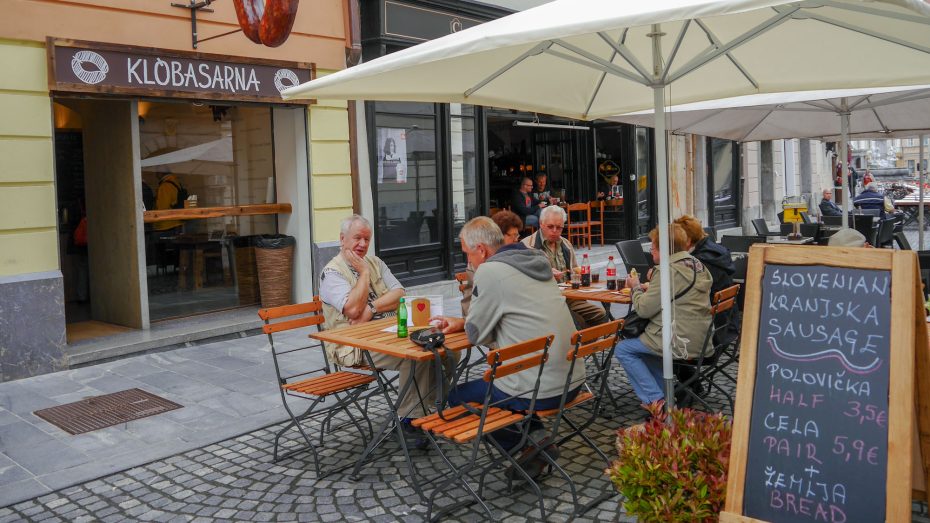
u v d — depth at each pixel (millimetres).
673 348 4910
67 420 5734
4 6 6789
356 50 9633
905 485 2615
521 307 4109
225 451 5051
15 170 6875
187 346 8016
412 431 4945
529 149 16031
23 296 6879
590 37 4559
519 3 12047
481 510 4012
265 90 8703
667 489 3070
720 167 19656
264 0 7832
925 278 6738
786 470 2846
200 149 9031
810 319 2947
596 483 4309
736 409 2998
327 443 5109
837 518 2717
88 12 7332
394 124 10523
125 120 8039
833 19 3604
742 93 5391
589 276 6391
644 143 16328
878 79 4914
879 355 2779
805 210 11789
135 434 5406
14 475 4719
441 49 3477
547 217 6723
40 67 7016
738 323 5750
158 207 8695
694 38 4508
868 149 33219
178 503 4266
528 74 5125
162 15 7867
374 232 10242
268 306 9461
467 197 11812
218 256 9273
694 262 5027
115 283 8484
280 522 3977
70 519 4113
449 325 4535
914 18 3012
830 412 2818
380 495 4254
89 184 8641
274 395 6250
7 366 6789
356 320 5039
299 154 9391
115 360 7453
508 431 4320
